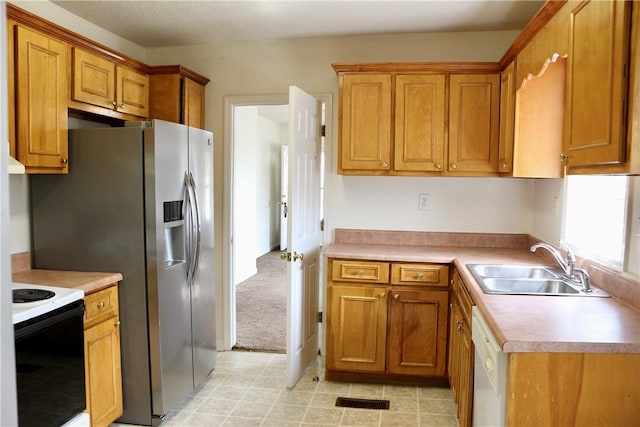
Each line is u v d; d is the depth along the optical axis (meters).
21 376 1.90
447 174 3.12
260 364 3.49
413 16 3.02
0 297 0.61
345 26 3.24
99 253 2.59
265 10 2.92
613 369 1.44
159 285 2.56
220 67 3.67
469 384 2.20
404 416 2.73
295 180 3.02
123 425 2.64
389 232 3.54
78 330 2.19
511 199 3.42
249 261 6.50
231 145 3.72
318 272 3.57
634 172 1.21
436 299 3.00
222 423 2.66
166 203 2.67
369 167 3.20
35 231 2.65
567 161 1.64
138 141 2.52
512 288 2.34
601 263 2.15
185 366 2.85
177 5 2.84
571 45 1.63
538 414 1.47
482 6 2.83
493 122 3.06
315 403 2.89
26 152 2.23
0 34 0.60
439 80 3.10
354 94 3.18
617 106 1.26
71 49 2.54
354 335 3.11
